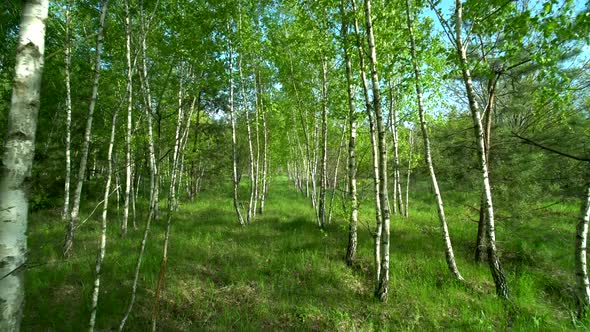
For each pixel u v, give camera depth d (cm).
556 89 488
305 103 1170
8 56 552
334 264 684
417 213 1395
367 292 583
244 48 974
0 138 920
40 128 1119
